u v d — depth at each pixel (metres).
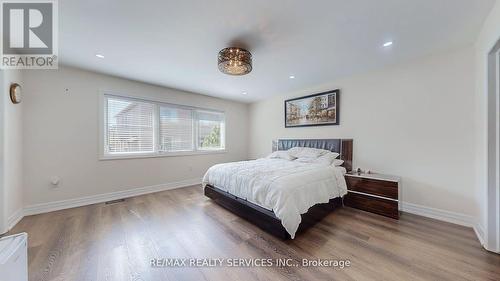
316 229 2.27
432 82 2.59
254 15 1.76
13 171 2.40
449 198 2.47
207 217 2.62
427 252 1.79
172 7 1.65
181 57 2.66
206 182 3.35
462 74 2.37
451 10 1.68
